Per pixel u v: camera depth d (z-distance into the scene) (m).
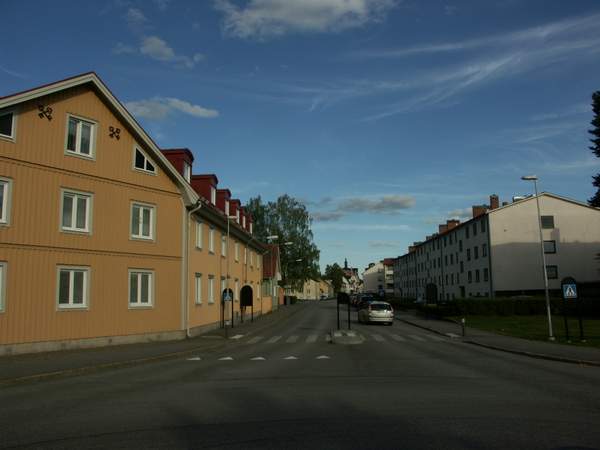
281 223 77.19
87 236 20.16
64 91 19.70
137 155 22.52
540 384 11.23
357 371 13.62
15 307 17.64
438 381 11.73
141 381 12.27
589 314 40.00
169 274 23.45
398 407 8.72
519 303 41.84
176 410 8.60
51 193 19.02
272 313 52.38
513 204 53.97
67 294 19.45
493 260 53.44
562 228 53.69
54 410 8.77
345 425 7.46
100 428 7.41
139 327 21.98
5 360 15.91
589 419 7.77
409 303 56.56
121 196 21.61
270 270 56.16
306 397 9.72
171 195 23.80
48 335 18.56
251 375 12.98
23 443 6.65
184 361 16.80
